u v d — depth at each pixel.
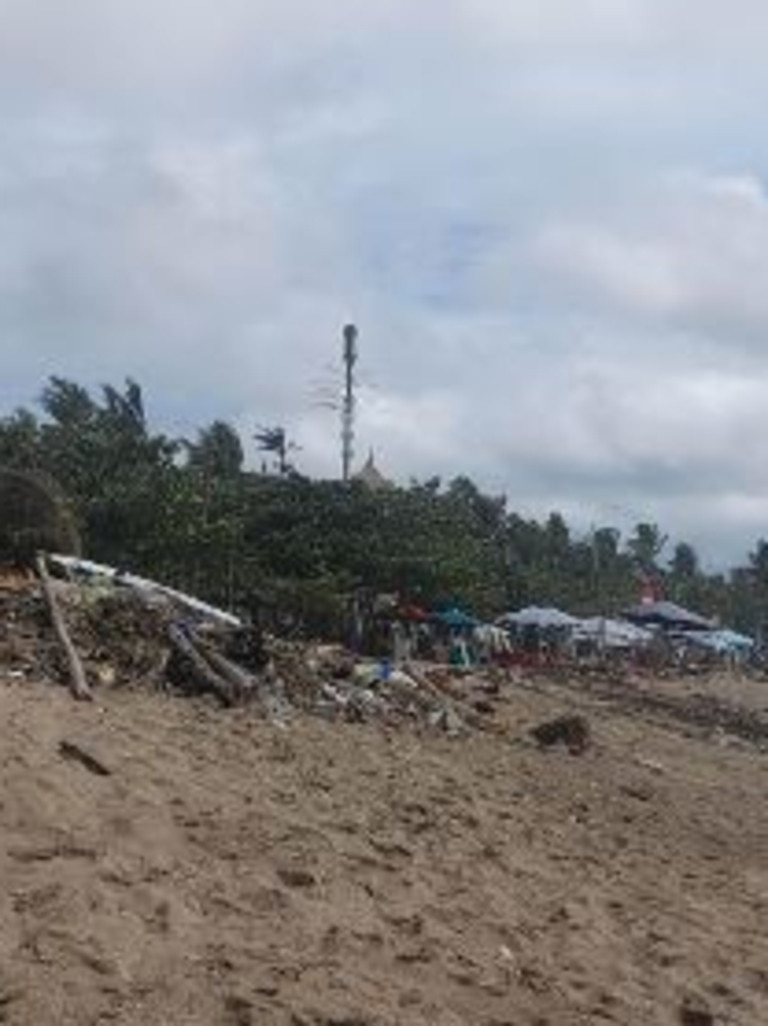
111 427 45.62
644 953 12.53
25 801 11.20
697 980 12.16
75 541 24.17
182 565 37.06
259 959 9.93
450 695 25.45
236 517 40.84
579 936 12.49
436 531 48.69
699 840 18.64
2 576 21.36
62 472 39.50
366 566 42.88
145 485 37.78
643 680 51.91
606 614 73.50
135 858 10.94
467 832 14.91
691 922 13.84
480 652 41.78
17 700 14.30
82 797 11.73
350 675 22.73
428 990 10.34
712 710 43.75
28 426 42.84
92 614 18.97
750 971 12.69
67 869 10.32
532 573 72.75
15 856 10.32
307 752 16.52
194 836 11.80
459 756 19.86
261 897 11.01
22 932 9.32
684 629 71.44
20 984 8.71
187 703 17.48
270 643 21.61
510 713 26.91
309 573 41.16
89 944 9.39
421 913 11.84
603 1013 10.81
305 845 12.47
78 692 15.66
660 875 15.58
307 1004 9.42
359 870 12.34
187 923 10.14
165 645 18.88
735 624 106.62
